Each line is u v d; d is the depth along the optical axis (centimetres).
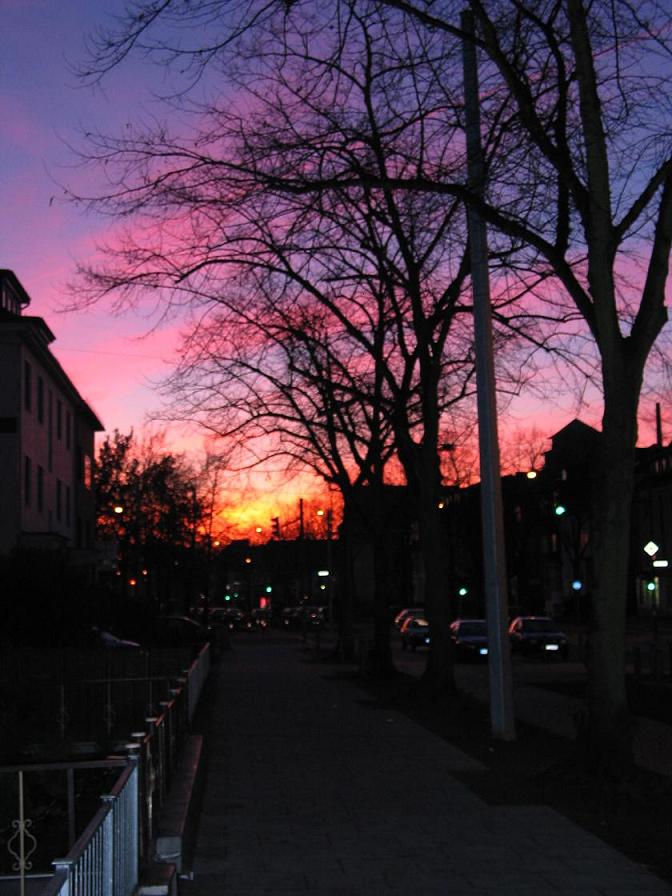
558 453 5938
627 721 1171
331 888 810
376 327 2231
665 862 873
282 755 1530
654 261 1191
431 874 847
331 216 1419
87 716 2158
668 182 1184
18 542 3597
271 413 2553
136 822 696
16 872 938
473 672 3638
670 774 1301
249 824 1045
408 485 2569
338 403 2295
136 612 4297
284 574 10812
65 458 4662
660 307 1193
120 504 6216
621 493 1192
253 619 8219
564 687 2834
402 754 1529
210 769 1402
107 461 6481
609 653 1183
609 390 1199
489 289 1645
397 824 1035
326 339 2511
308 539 10350
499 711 1645
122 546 6431
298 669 3650
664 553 6700
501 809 1101
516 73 1236
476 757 1488
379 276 1902
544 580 7938
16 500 3628
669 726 1873
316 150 1312
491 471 1653
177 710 1259
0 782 1136
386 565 3189
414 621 5244
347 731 1823
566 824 1023
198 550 6694
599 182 1194
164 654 2303
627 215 1193
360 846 946
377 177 1298
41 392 4094
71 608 3070
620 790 1130
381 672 3122
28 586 3042
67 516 4712
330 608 7656
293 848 942
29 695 2145
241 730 1844
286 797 1191
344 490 3303
